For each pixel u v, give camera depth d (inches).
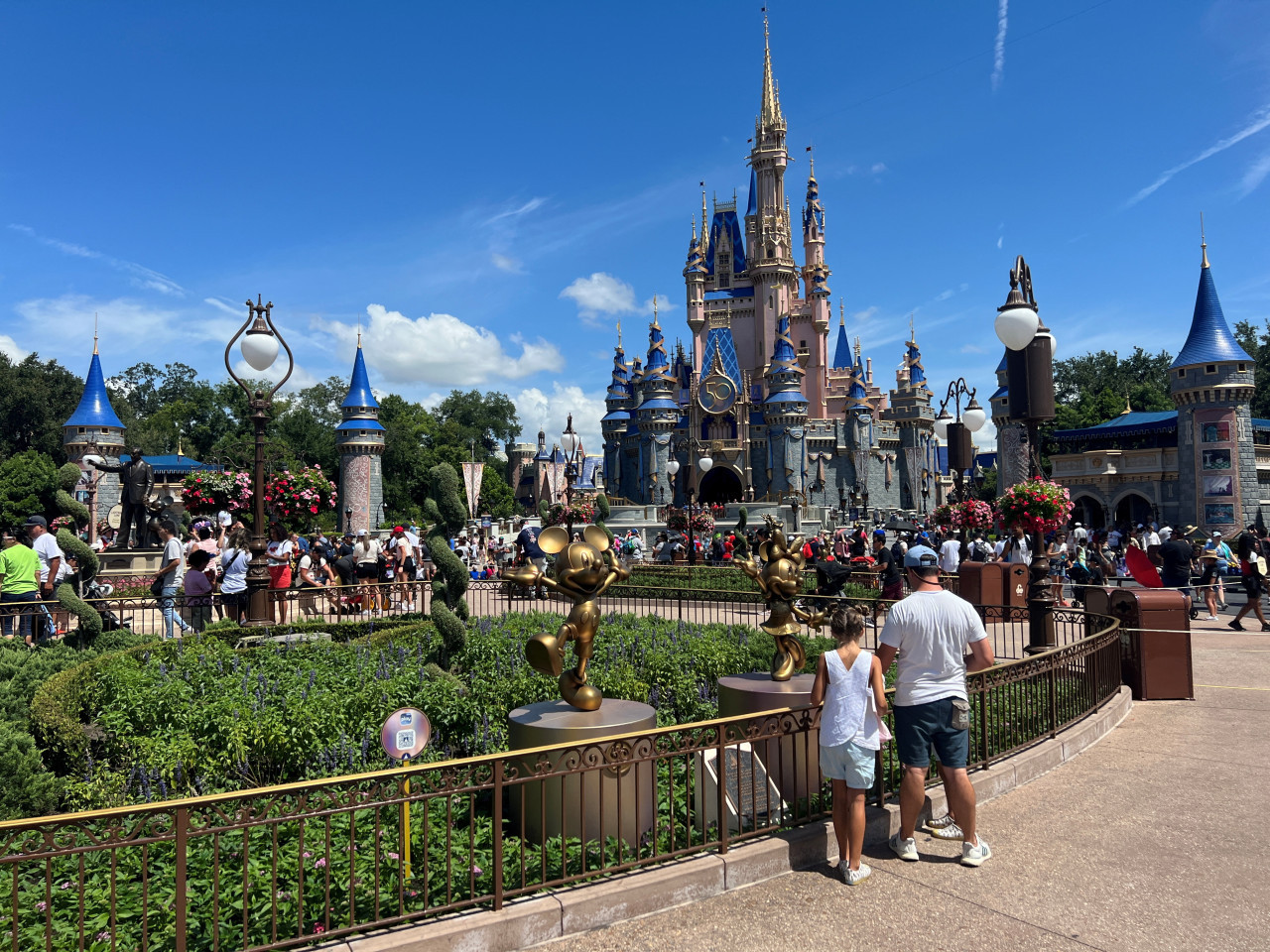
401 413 4180.6
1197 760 315.9
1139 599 430.9
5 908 192.9
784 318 3398.1
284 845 225.1
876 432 3754.9
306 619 645.3
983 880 213.6
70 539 520.1
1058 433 2534.5
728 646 444.8
